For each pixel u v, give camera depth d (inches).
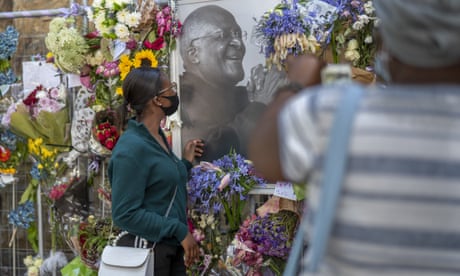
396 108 45.3
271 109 53.3
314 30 115.8
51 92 138.1
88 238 131.4
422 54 47.6
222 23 127.1
